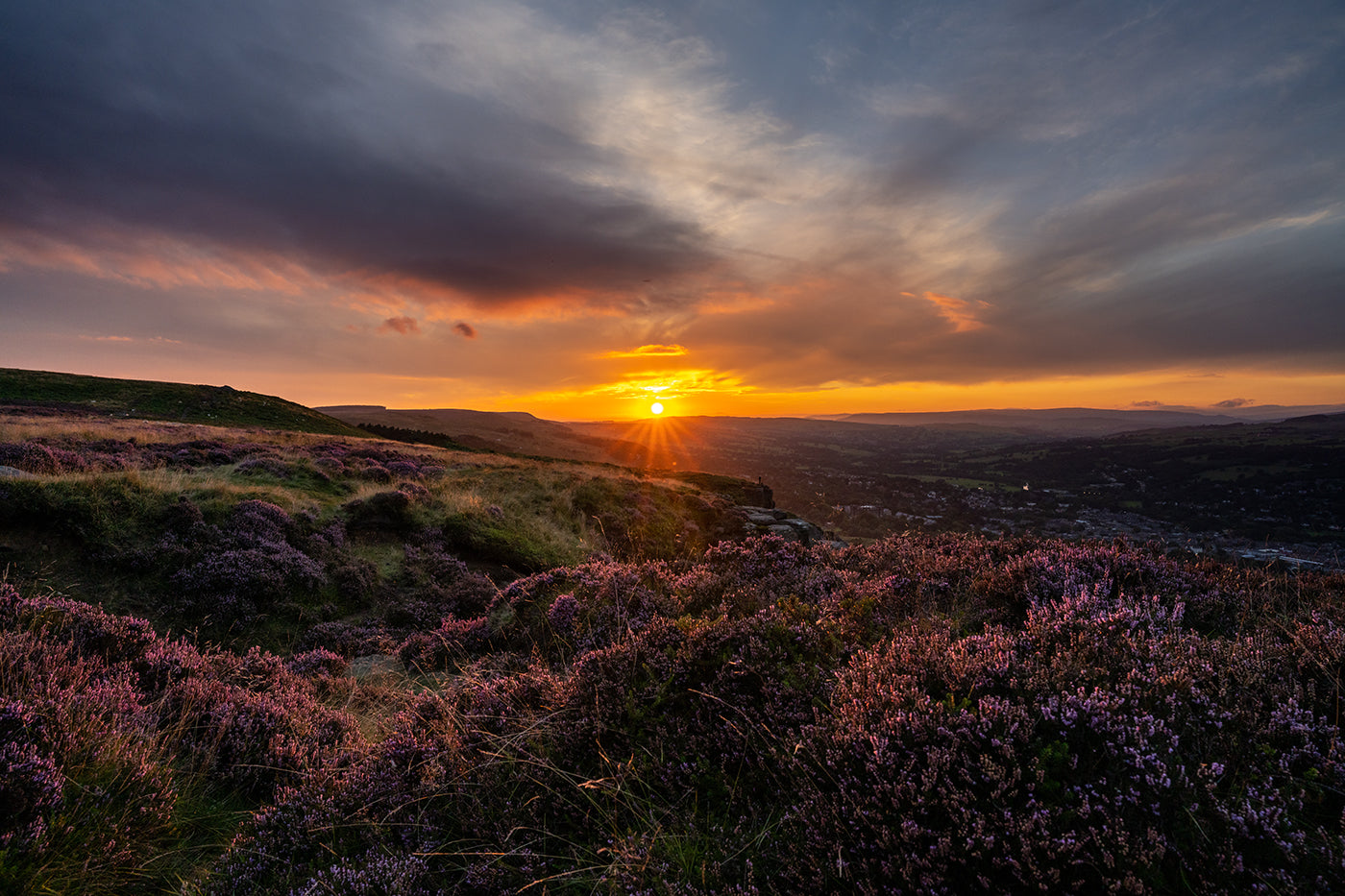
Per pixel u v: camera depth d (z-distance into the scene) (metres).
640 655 4.42
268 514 13.95
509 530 18.91
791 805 2.81
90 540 10.75
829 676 3.86
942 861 2.27
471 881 2.88
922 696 3.05
